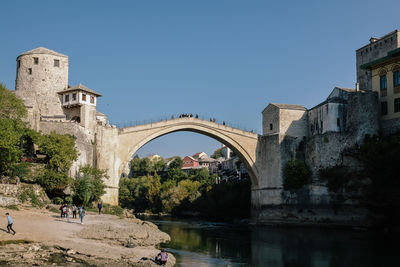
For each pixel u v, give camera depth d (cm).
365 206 5400
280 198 6812
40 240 2872
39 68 6550
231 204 8400
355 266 3081
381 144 5284
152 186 11175
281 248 4053
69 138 5166
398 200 4797
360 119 5878
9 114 4719
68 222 3844
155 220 8419
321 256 3522
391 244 4078
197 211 9531
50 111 6431
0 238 2720
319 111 6881
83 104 6169
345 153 5975
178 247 3919
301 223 6369
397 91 5691
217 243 4450
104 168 6094
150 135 6706
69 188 5034
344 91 6994
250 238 4931
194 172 12825
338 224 5853
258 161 7500
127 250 3023
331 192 6062
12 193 4253
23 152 4812
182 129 7125
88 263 2481
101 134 6159
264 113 7556
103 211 5531
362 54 7188
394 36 6438
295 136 7156
